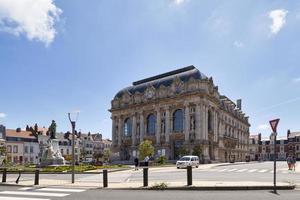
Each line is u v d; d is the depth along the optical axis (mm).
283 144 144750
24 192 16609
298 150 136375
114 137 96438
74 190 17531
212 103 80625
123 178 26562
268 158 146500
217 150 81938
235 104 116438
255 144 150000
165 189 17656
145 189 17797
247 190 16906
